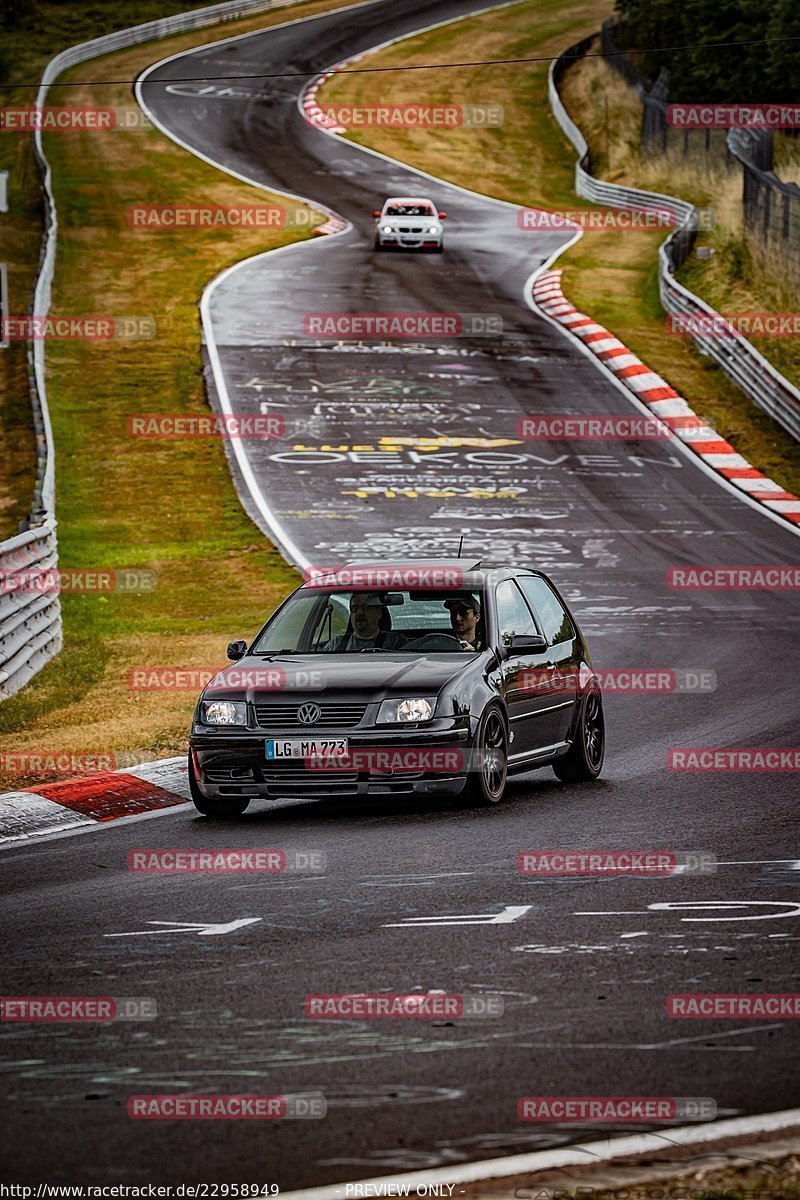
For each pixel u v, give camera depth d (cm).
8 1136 1756
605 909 2809
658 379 14038
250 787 3869
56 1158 1689
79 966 2494
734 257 17375
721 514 10525
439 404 13238
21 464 11994
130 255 19012
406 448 12075
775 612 7812
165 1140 1734
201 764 3906
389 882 3086
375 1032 2112
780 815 3712
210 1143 1723
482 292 17338
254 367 14275
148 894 3047
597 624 7525
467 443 12238
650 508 10656
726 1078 1905
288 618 4372
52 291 17325
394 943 2594
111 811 4056
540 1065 1964
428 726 3844
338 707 3859
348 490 11019
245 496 10900
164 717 5194
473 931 2664
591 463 11819
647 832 3550
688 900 2866
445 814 3881
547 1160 1645
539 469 11625
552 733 4303
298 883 3103
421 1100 1847
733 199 19825
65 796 4084
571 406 13300
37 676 6112
